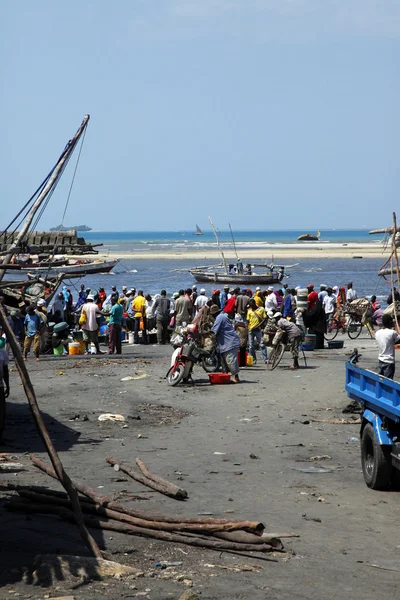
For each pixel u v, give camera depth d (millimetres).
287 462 16609
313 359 35406
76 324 48156
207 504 12906
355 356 16688
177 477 14938
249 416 22062
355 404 22812
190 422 21250
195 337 29328
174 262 157250
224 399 24906
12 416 22281
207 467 15984
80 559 9109
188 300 42875
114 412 22812
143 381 28734
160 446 18141
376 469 14047
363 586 9148
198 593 8516
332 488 14438
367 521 12266
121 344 43719
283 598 8531
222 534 10586
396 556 10508
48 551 9641
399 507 13180
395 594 8891
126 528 10867
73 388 27297
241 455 17234
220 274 99875
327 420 21406
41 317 37719
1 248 20250
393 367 17828
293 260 163750
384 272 21766
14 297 42875
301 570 9656
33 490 12602
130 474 14758
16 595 8055
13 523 11031
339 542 11070
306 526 11820
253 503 13109
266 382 28391
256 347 35594
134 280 108562
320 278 110625
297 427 20484
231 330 28422
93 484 14141
